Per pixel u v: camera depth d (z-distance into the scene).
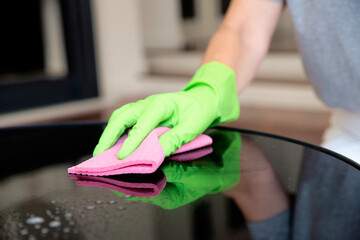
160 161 0.52
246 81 0.81
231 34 0.82
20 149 0.62
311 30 0.74
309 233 0.36
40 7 3.26
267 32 0.82
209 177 0.49
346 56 0.71
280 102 3.18
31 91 3.17
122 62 3.76
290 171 0.51
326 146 0.75
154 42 4.46
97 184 0.48
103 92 3.62
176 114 0.62
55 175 0.51
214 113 0.66
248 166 0.53
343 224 0.37
